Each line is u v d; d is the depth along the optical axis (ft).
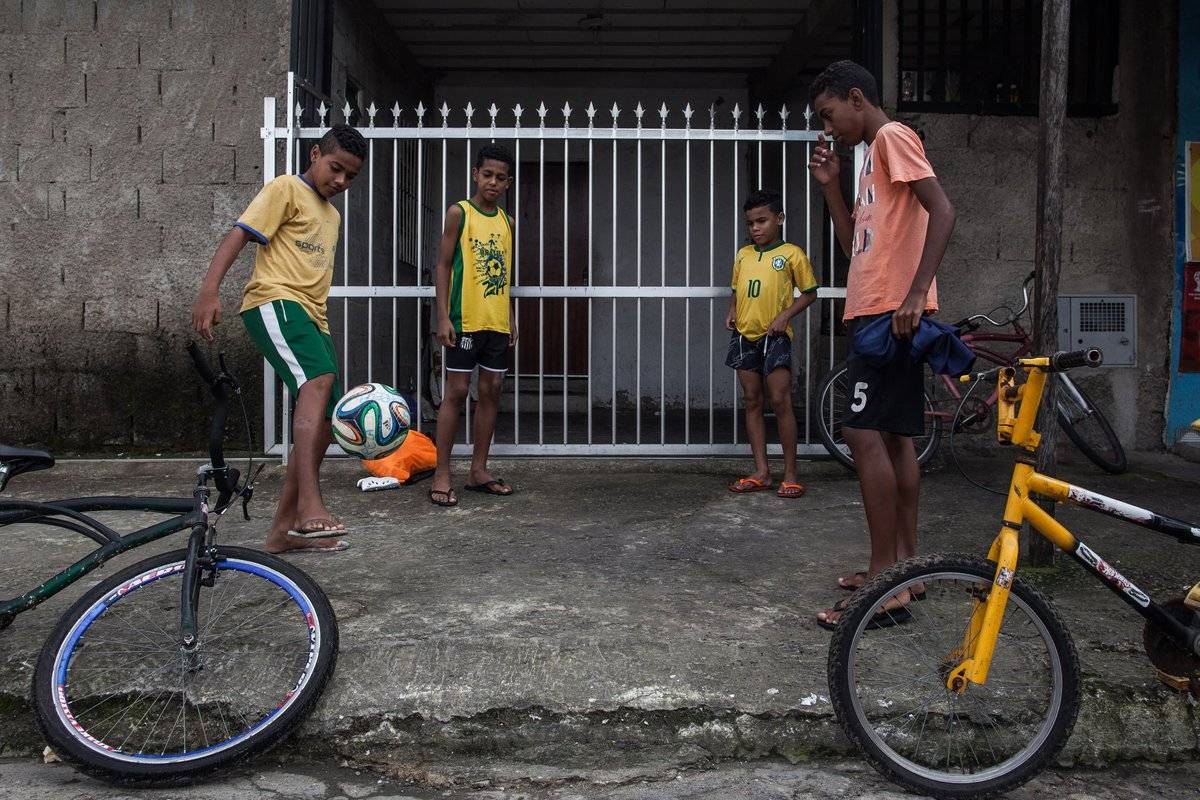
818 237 29.63
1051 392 10.96
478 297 15.02
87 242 19.04
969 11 21.22
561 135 17.28
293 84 17.47
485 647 8.98
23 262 19.07
